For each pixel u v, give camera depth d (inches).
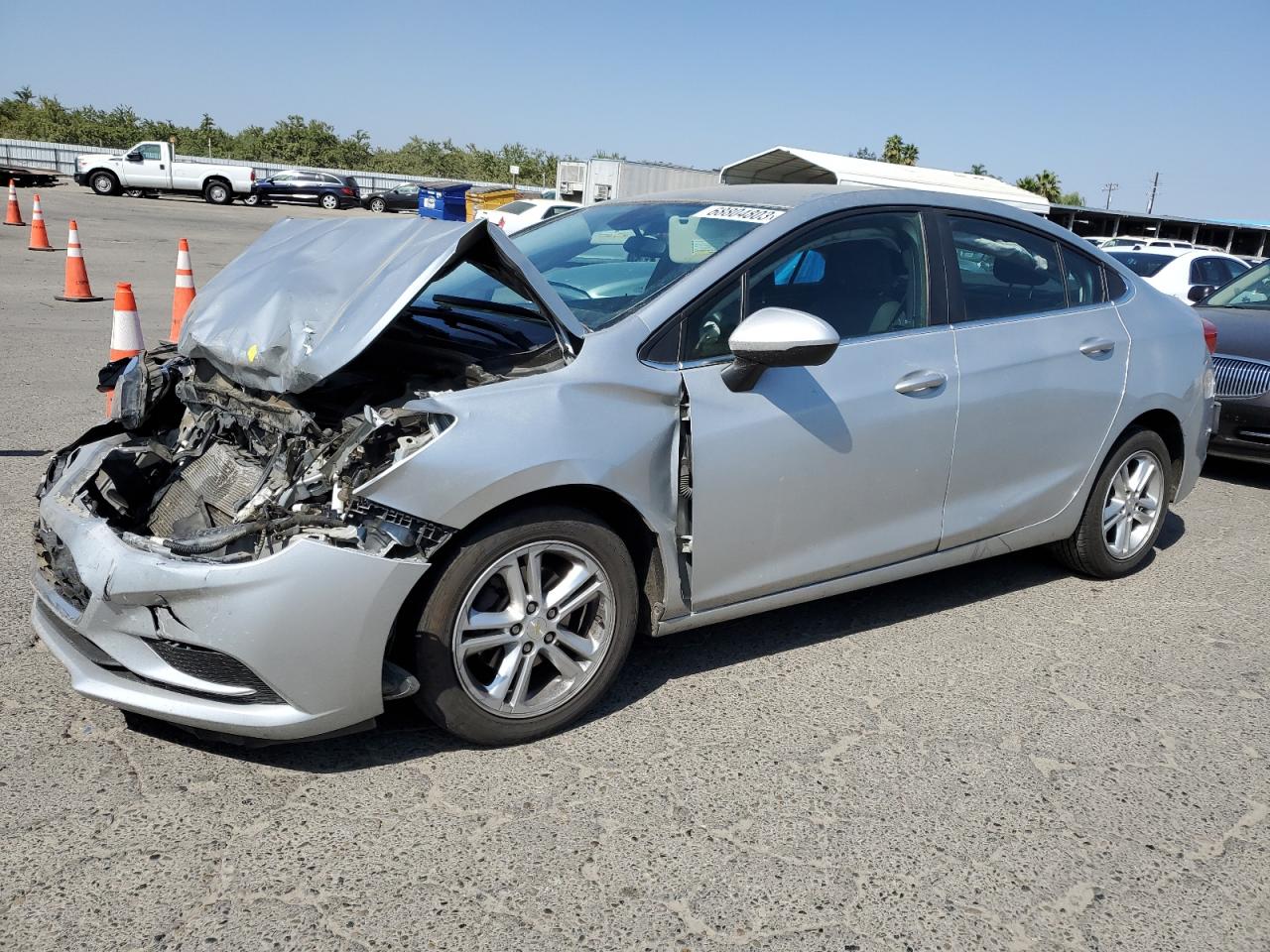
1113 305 179.5
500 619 119.6
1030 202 995.3
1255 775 125.8
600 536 123.0
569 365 121.6
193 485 128.2
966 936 96.0
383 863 101.6
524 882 100.0
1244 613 177.8
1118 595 183.6
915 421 146.4
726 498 130.5
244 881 98.0
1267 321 275.6
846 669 148.9
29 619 150.6
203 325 135.3
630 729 129.4
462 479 110.7
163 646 110.1
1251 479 279.0
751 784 118.5
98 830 104.3
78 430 254.4
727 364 130.9
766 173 1140.5
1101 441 174.4
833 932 95.4
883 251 149.9
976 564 196.7
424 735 125.6
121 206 1245.7
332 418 123.9
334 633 107.5
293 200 1553.9
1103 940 96.4
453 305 146.6
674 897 98.9
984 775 123.0
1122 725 136.6
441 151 3329.2
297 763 118.0
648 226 154.0
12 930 90.4
